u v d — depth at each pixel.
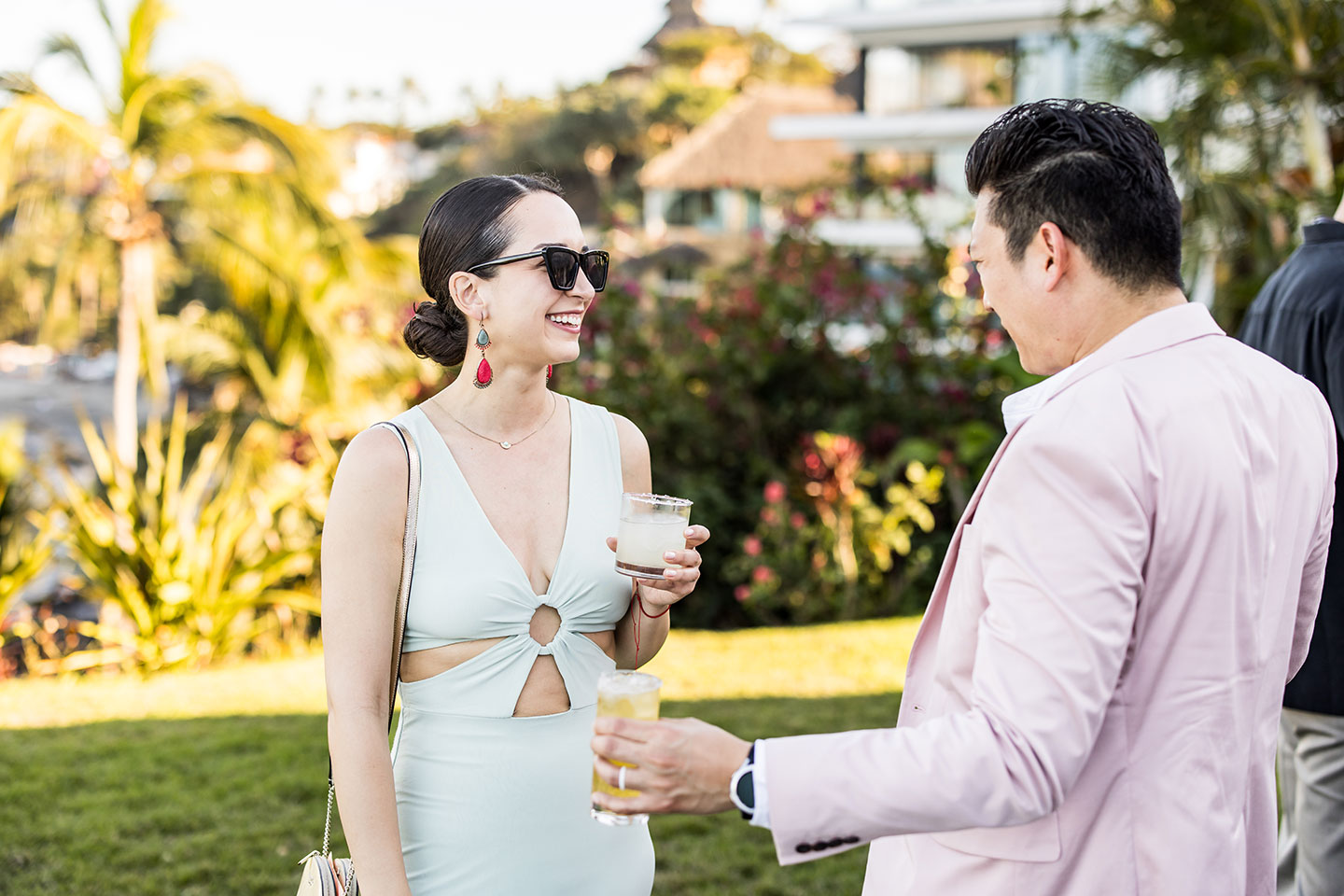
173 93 9.96
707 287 8.23
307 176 10.54
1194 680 1.33
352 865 1.75
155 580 6.32
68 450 8.77
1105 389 1.34
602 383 7.43
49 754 4.43
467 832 1.78
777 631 6.62
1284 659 1.51
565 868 1.82
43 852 3.50
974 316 7.93
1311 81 7.70
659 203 32.94
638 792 1.38
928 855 1.50
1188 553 1.32
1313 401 1.56
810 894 3.26
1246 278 7.77
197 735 4.71
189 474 8.95
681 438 7.36
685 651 6.07
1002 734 1.23
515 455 1.94
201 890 3.26
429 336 1.93
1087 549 1.25
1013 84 22.34
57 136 9.47
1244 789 1.40
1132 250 1.40
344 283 10.76
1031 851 1.38
